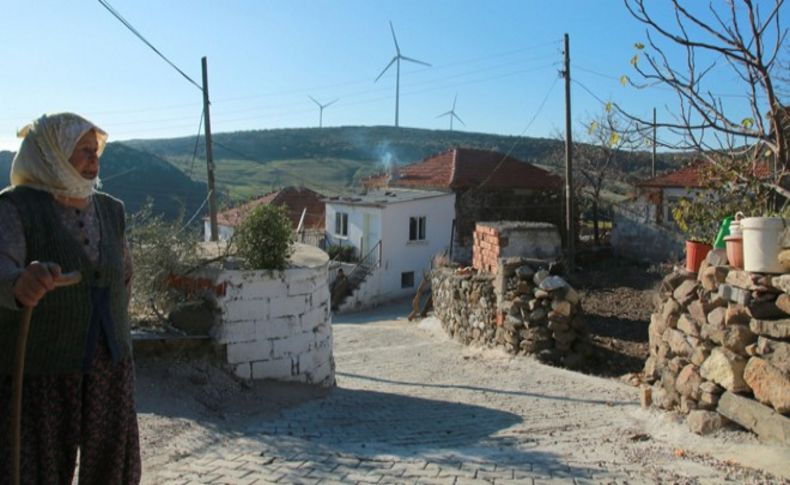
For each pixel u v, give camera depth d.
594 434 6.06
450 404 8.15
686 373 5.84
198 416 5.96
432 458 5.00
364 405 7.68
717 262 5.72
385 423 6.67
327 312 8.70
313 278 8.22
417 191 32.19
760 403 4.89
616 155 33.59
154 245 7.55
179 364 6.98
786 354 4.63
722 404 5.27
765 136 4.86
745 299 4.99
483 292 14.08
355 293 28.03
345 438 5.81
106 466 3.04
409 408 7.73
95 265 2.97
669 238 25.05
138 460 3.21
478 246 19.30
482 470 4.62
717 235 6.29
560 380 9.97
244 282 7.53
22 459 2.75
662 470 4.58
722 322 5.36
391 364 12.62
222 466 4.64
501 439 5.94
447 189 31.11
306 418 6.60
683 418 5.81
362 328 19.42
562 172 33.97
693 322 5.82
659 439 5.57
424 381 10.43
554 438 5.95
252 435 5.67
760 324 4.87
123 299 3.15
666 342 6.36
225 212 13.12
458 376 10.82
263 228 7.72
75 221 2.96
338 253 30.80
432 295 20.61
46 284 2.45
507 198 31.31
